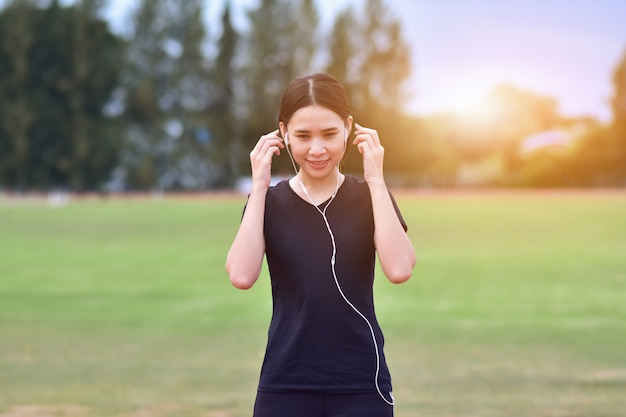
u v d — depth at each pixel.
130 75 49.97
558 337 7.03
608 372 5.73
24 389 5.30
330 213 2.44
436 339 6.98
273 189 2.51
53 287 10.30
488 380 5.50
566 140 51.06
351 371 2.35
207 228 20.41
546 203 32.78
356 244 2.41
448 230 19.09
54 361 6.15
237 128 51.69
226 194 50.69
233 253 2.42
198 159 52.16
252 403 4.96
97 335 7.20
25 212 28.20
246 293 9.76
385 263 2.38
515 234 17.92
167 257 13.77
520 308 8.61
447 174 55.41
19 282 10.77
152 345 6.77
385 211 2.40
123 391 5.24
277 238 2.42
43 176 48.06
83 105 48.47
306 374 2.35
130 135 50.47
